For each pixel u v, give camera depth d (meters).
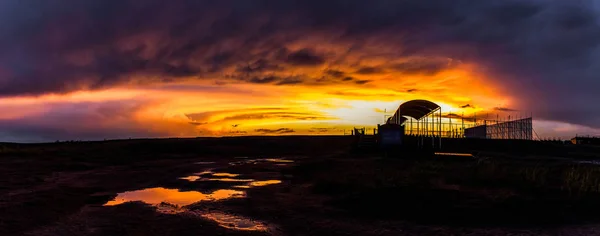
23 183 17.22
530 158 32.53
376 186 15.23
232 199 14.02
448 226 10.07
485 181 16.22
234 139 59.38
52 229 9.85
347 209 11.93
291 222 10.55
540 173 18.22
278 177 20.64
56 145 48.34
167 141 53.94
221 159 33.84
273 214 11.50
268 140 56.78
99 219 10.95
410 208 11.66
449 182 16.39
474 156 28.50
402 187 14.58
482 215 10.96
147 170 24.02
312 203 13.09
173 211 12.03
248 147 47.34
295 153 41.59
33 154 30.95
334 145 49.59
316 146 49.34
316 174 20.48
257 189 16.38
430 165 21.81
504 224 10.23
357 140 42.22
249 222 10.61
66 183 17.77
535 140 48.69
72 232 9.59
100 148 41.03
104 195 14.84
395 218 10.82
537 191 14.22
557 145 45.41
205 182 18.59
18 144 50.62
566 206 11.84
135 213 11.73
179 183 18.25
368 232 9.54
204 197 14.58
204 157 36.19
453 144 40.16
